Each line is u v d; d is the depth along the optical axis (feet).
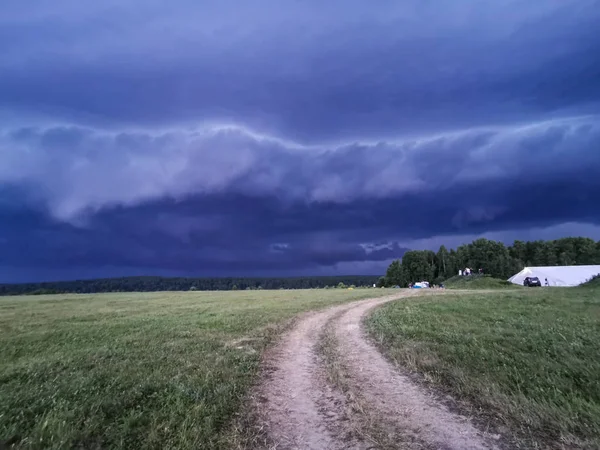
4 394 27.35
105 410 24.40
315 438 20.68
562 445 19.03
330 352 42.78
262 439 20.63
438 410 24.02
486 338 44.47
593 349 37.40
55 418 22.20
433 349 40.14
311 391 28.81
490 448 18.94
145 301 140.15
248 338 51.90
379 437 20.47
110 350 44.14
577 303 80.48
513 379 29.37
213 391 28.14
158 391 28.09
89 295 214.90
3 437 20.57
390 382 30.35
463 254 465.88
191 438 20.35
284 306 103.04
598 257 430.20
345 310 90.48
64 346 48.29
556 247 459.73
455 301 96.02
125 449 19.76
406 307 86.38
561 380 28.25
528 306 77.41
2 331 62.13
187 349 44.42
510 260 442.50
